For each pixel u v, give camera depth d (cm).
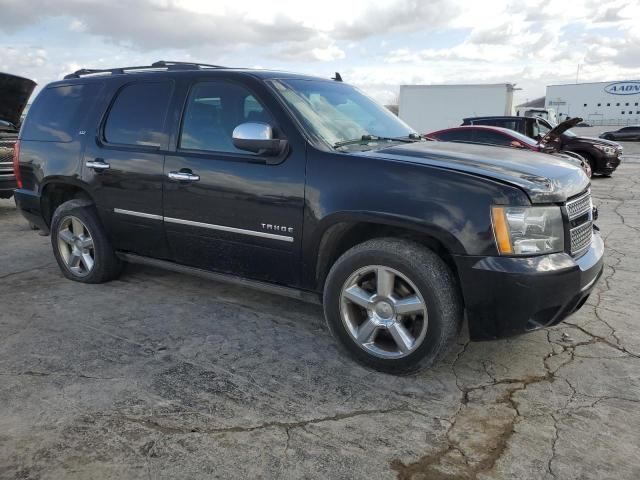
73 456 243
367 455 246
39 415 273
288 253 341
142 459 242
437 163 303
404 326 311
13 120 885
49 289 464
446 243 286
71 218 467
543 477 232
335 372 322
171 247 405
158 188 393
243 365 330
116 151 418
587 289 305
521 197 277
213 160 364
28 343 357
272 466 238
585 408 284
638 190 1155
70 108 463
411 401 291
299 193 328
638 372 322
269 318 405
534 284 275
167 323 393
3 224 751
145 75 421
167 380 311
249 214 349
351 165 314
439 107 2286
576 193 311
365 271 314
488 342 362
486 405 287
